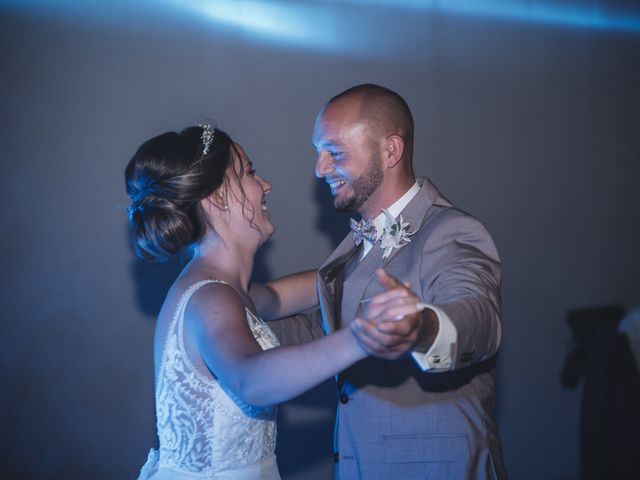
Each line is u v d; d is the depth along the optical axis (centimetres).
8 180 294
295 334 225
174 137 180
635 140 386
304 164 328
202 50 317
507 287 359
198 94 315
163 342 168
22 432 291
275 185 324
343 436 187
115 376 302
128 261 306
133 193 182
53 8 303
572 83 378
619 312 355
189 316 161
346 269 206
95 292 302
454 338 131
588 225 374
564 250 369
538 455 353
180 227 175
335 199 207
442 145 352
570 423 358
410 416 180
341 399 188
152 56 311
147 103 309
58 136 300
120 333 304
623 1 386
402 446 180
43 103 299
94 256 302
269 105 324
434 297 166
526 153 367
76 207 301
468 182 355
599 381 292
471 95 359
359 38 340
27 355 293
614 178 380
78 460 297
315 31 333
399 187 201
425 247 180
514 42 369
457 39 358
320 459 322
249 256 187
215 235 181
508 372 354
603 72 384
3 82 296
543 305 363
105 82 306
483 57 362
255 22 325
